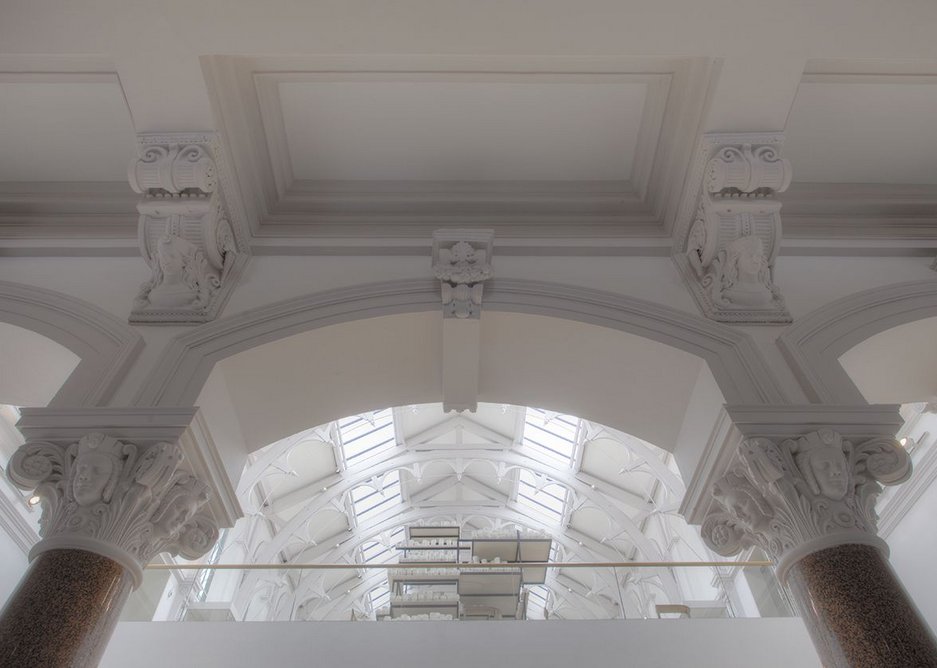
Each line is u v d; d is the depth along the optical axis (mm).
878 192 5391
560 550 18469
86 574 3080
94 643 2951
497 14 4023
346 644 5781
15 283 4695
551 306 4648
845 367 4590
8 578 9008
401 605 7188
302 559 17203
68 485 3396
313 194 5336
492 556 13312
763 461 3488
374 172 5312
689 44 4168
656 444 4832
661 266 5078
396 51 4172
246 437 4801
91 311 4535
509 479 17875
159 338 4363
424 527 14508
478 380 5078
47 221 5238
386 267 5047
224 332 4410
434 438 16875
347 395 4977
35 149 5070
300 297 4691
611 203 5359
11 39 4047
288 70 4523
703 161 4668
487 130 5051
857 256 5172
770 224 4621
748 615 5977
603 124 5016
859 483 3475
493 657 5719
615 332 4512
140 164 4395
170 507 3609
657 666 5605
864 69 4574
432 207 5391
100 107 4789
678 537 14258
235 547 14039
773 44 4148
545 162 5270
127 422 3668
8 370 4633
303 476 15641
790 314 4500
